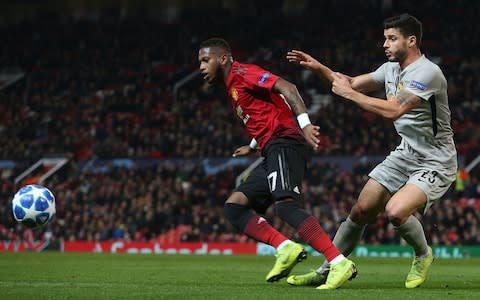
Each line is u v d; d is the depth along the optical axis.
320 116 73.62
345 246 19.88
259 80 18.03
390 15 88.75
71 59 95.69
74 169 76.62
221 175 68.25
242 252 57.75
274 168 18.03
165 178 69.88
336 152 69.94
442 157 18.89
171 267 33.12
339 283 17.66
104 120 83.44
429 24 86.88
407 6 88.69
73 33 98.50
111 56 94.94
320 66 18.44
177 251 59.78
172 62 93.12
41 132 82.75
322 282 19.09
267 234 18.69
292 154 18.11
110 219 64.88
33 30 100.25
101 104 86.00
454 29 85.62
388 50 18.72
